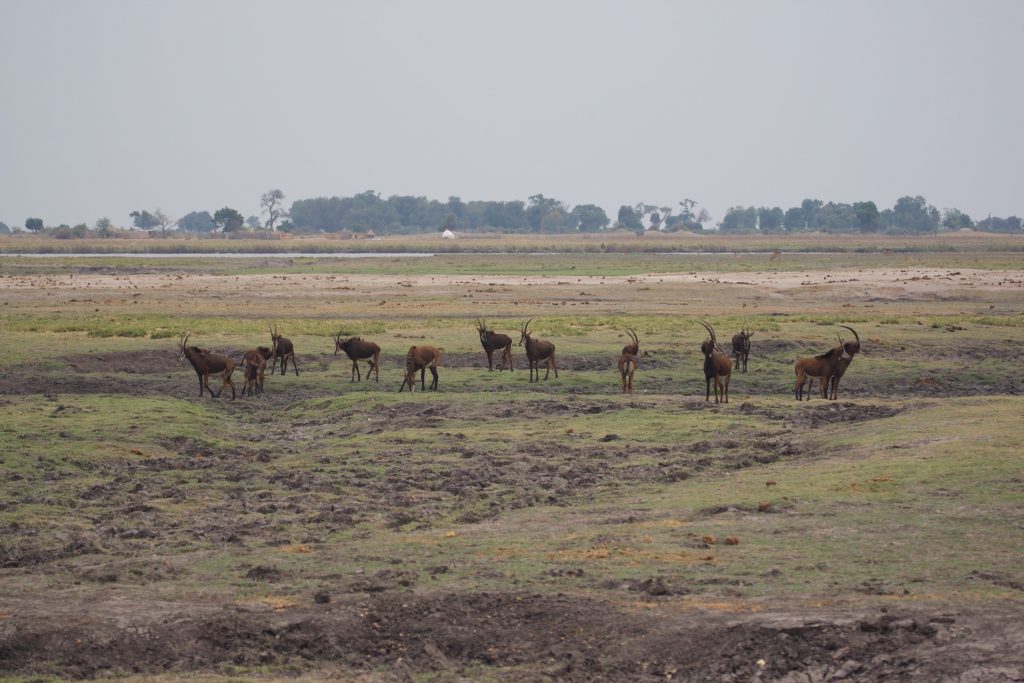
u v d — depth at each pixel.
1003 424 57.62
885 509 40.38
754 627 27.81
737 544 36.38
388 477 51.91
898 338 111.69
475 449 58.75
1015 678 23.61
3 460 54.03
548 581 32.97
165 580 34.56
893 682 24.56
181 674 27.02
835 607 29.02
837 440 57.94
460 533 40.59
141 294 172.50
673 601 30.52
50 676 26.75
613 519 41.88
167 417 68.06
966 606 28.27
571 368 96.31
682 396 79.69
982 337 112.94
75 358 96.12
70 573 35.62
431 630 29.48
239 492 49.44
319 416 74.00
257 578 34.34
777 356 102.38
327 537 40.84
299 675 27.11
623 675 26.62
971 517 38.53
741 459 54.97
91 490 48.69
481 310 148.00
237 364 97.44
